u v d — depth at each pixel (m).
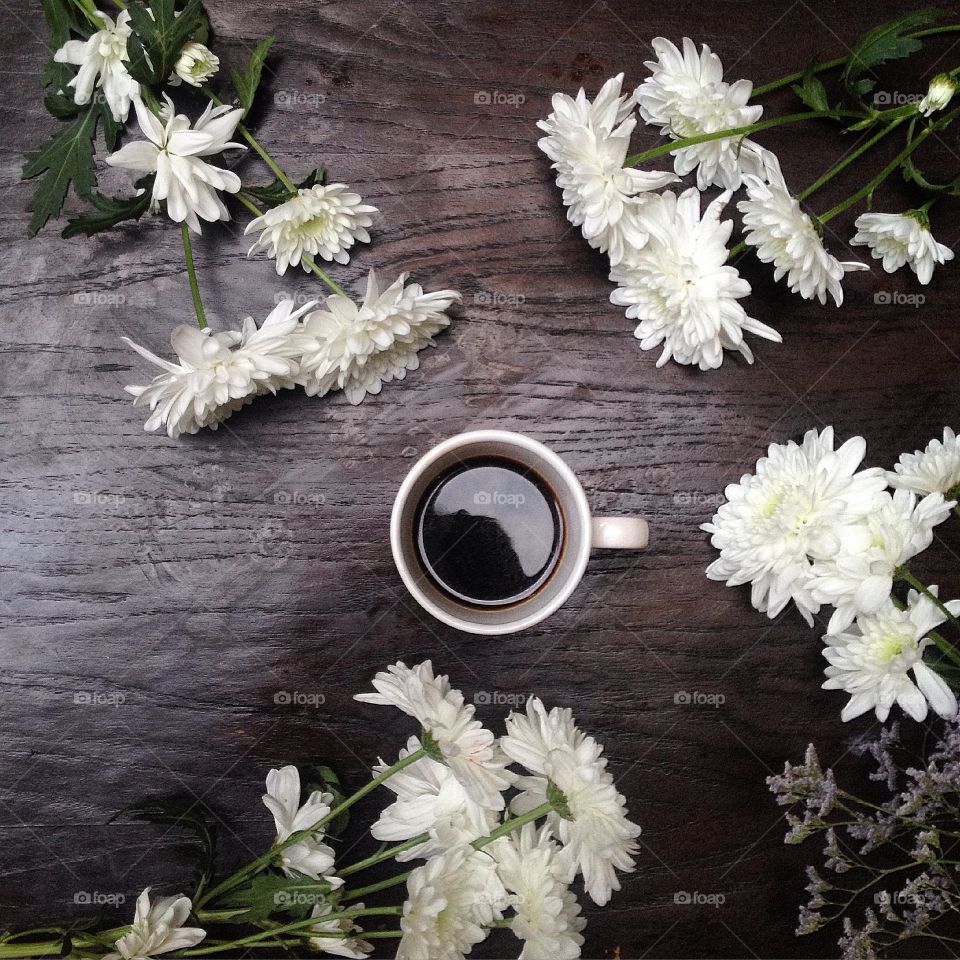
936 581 0.50
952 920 0.49
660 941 0.49
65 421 0.48
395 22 0.49
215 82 0.49
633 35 0.49
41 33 0.48
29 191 0.49
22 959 0.48
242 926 0.48
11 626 0.48
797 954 0.49
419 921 0.40
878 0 0.50
